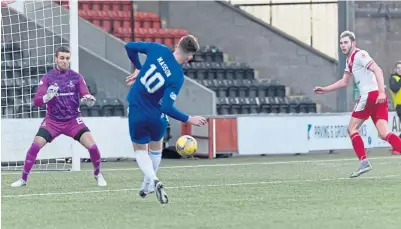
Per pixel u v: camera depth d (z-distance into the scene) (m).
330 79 50.88
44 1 39.66
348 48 25.23
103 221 15.62
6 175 29.02
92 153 24.03
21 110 39.62
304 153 42.62
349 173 28.45
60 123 24.19
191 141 28.69
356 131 25.72
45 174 29.31
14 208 17.98
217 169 31.44
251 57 52.31
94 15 51.47
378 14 51.00
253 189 22.31
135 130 18.30
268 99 49.56
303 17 51.34
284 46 51.75
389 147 44.78
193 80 46.22
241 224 15.05
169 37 52.03
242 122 40.94
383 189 21.97
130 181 25.78
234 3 52.91
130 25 52.25
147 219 15.86
